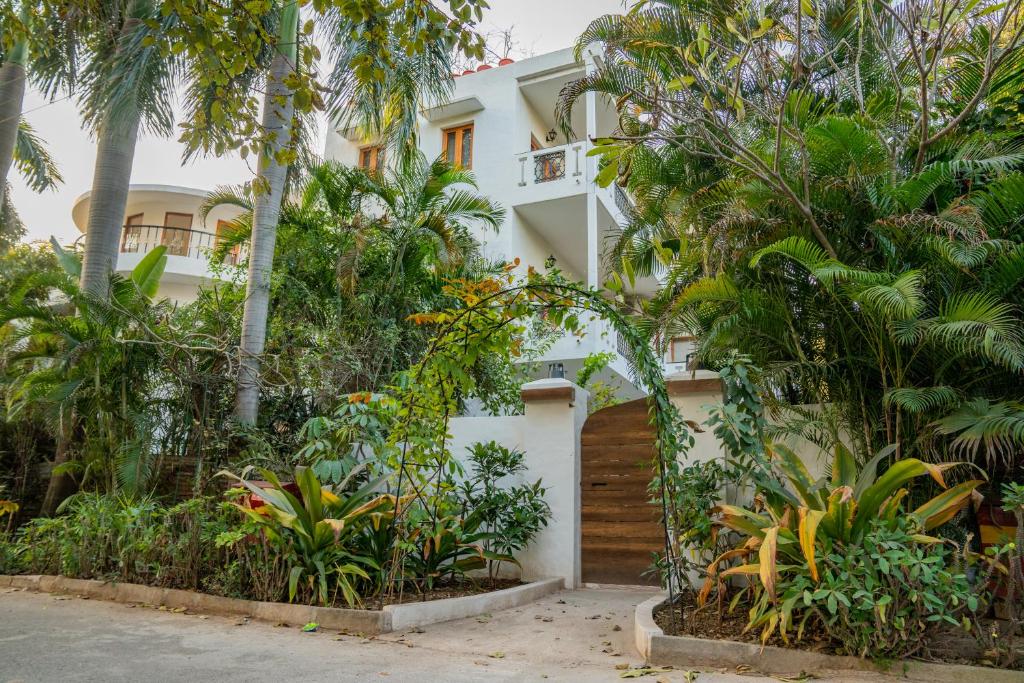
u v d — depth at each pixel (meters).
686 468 6.05
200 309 10.60
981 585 3.99
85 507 7.42
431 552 6.41
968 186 6.36
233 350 9.29
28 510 10.22
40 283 9.32
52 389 8.69
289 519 5.47
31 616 5.48
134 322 9.05
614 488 7.21
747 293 6.30
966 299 5.27
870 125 6.70
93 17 8.66
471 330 5.88
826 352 6.56
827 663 3.93
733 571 4.53
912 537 4.06
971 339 5.06
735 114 7.68
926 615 4.01
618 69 8.45
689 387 6.79
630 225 9.36
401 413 6.02
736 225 6.43
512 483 7.47
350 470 6.48
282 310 10.43
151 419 8.68
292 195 11.77
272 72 9.96
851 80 8.02
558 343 13.71
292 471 8.13
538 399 7.54
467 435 7.76
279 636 4.81
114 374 8.80
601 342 13.70
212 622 5.29
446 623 5.41
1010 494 4.30
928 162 6.79
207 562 6.25
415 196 11.42
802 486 4.75
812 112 7.65
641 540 6.99
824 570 4.03
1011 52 6.55
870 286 5.35
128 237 20.45
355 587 5.75
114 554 6.82
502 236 14.80
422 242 11.07
